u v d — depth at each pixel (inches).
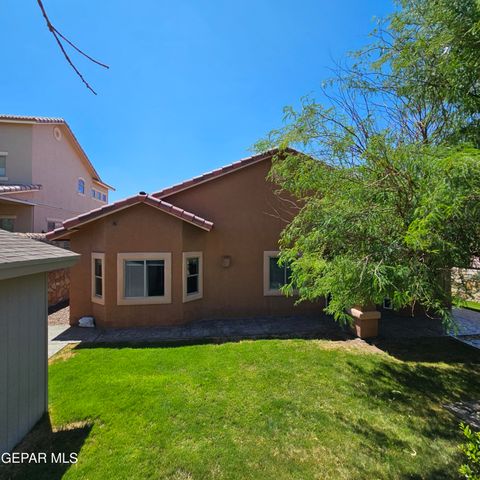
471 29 115.4
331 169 200.5
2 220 705.6
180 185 399.9
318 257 175.6
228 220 411.2
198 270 400.2
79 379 216.4
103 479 127.4
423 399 197.3
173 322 367.6
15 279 147.6
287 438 156.0
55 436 153.9
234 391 202.2
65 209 879.1
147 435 155.5
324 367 244.5
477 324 377.4
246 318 402.9
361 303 157.0
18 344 149.4
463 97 137.6
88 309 374.0
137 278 361.4
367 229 143.9
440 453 146.1
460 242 121.3
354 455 144.4
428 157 123.8
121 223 356.2
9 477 128.1
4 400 138.3
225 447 148.0
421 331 348.5
